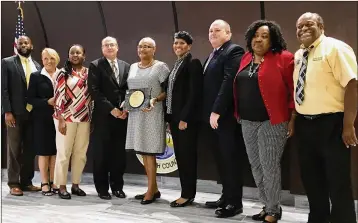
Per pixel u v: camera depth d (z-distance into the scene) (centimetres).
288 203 346
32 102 373
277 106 259
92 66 351
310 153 249
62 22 449
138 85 337
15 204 340
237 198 306
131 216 304
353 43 325
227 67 294
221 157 306
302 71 244
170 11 399
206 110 310
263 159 269
